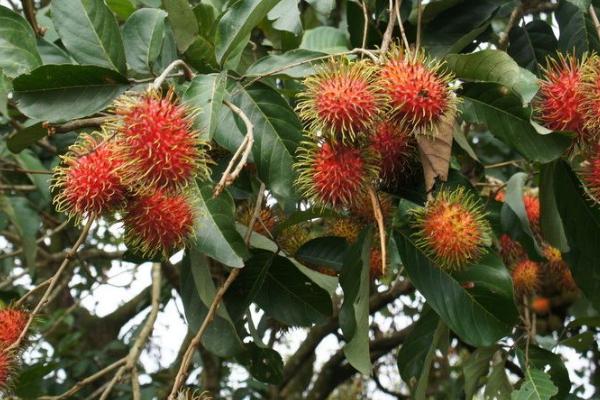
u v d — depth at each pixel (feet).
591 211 2.16
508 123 2.01
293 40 2.46
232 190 2.32
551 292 3.42
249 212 2.32
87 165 1.81
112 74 1.90
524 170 2.68
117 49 1.98
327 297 2.32
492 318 2.04
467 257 1.94
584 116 1.89
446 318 2.02
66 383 3.77
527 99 1.94
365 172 1.86
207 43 2.02
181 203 1.85
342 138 1.82
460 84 2.01
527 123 1.99
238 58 2.10
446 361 3.11
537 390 2.17
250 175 2.31
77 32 1.98
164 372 4.19
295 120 1.98
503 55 1.93
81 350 4.11
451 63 1.98
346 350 1.94
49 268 4.03
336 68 1.86
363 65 1.83
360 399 4.75
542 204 2.20
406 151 1.92
